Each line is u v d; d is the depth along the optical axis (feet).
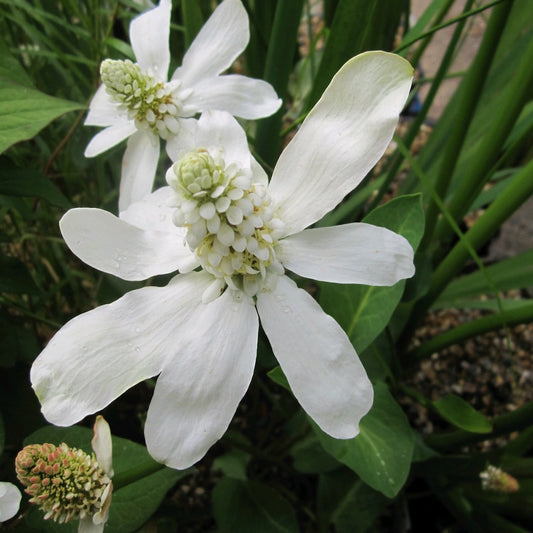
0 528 0.29
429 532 0.49
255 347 0.23
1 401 0.36
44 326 0.49
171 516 0.39
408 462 0.31
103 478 0.24
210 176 0.22
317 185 0.23
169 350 0.23
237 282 0.24
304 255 0.24
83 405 0.22
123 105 0.30
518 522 0.48
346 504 0.40
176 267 0.24
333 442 0.32
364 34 0.32
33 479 0.24
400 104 0.22
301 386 0.22
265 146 0.40
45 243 0.49
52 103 0.33
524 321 0.36
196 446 0.22
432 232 0.47
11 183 0.33
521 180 0.37
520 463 0.43
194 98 0.32
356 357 0.22
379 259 0.23
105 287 0.38
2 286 0.34
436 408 0.37
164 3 0.34
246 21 0.32
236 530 0.38
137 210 0.26
